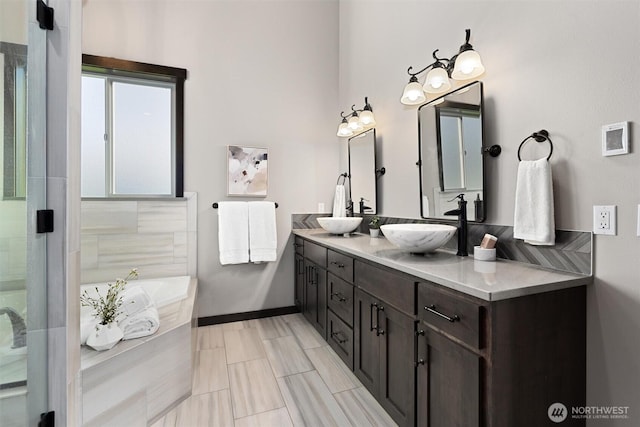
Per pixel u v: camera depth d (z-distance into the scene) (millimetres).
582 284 1211
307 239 2779
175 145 2791
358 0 3020
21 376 1061
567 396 1188
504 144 1594
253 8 3053
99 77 2602
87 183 2568
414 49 2252
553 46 1366
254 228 2930
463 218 1709
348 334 2029
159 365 1650
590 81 1236
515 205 1462
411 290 1404
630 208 1124
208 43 2887
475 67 1614
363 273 1831
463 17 1825
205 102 2879
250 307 3061
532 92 1456
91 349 1497
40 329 1105
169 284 2545
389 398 1576
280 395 1798
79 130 1261
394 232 1635
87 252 2527
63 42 1149
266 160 3082
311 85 3279
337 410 1663
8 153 1015
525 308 1098
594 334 1219
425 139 2131
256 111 3064
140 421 1551
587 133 1247
